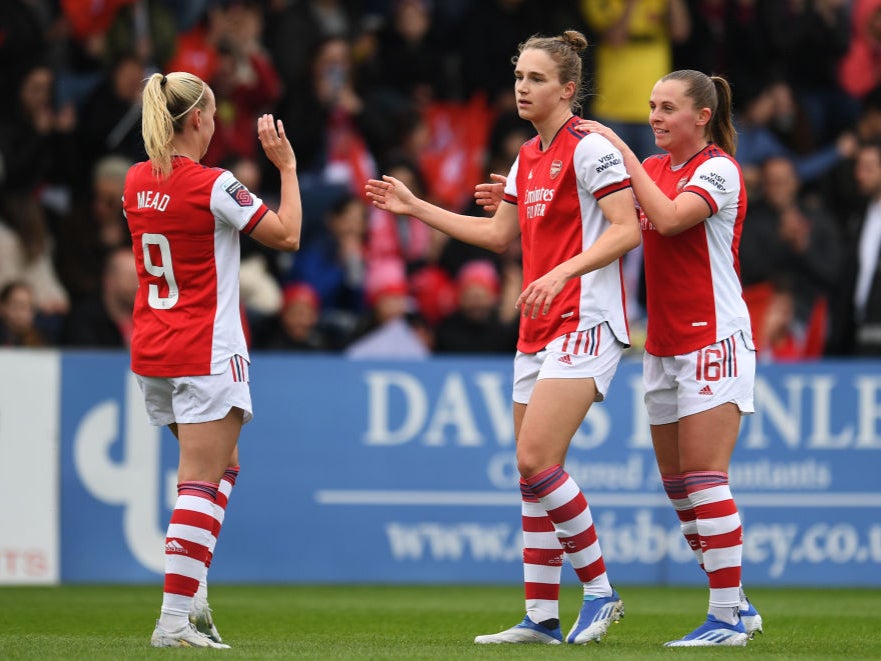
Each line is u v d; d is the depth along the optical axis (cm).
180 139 1558
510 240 1797
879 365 2906
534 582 1667
